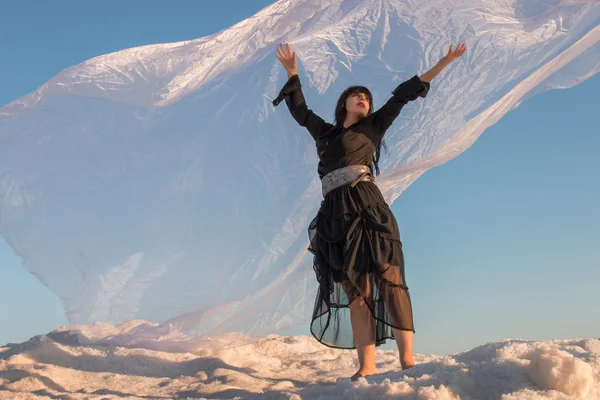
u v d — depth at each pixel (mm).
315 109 4223
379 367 3783
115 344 4305
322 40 4258
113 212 4297
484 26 4113
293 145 4199
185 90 4312
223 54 4301
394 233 3021
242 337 4414
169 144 4305
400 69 4180
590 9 3936
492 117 4203
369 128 3131
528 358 2492
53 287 4258
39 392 3186
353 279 2939
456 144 4215
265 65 4242
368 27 4242
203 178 4258
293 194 4156
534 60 4082
